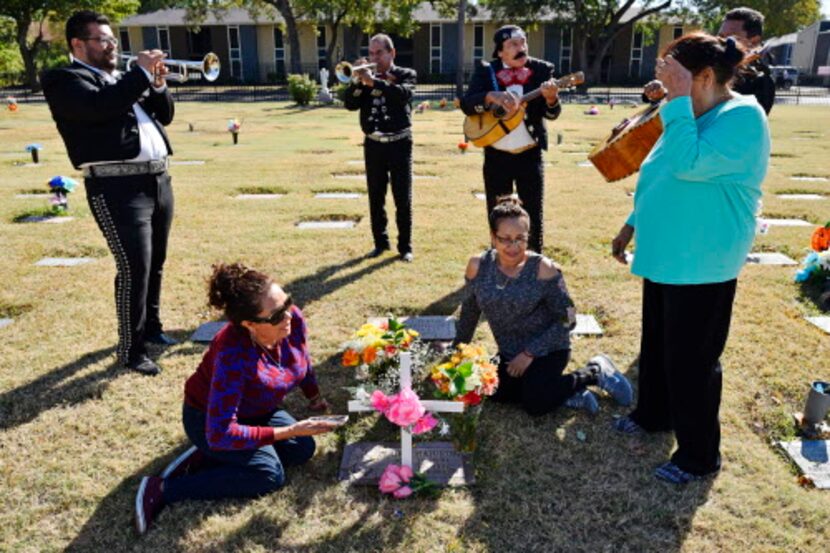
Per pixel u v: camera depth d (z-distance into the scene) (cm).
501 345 348
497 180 513
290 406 346
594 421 329
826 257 506
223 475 270
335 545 248
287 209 802
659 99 361
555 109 486
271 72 4516
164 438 318
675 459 287
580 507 267
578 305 482
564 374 356
